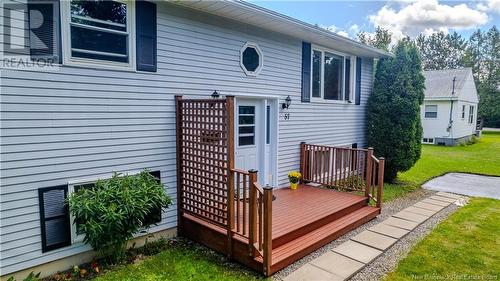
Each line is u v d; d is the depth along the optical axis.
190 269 3.66
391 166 8.37
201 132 4.22
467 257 4.00
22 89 3.21
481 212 5.95
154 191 3.86
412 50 8.21
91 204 3.37
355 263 3.85
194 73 4.74
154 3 4.21
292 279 3.46
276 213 4.93
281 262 3.65
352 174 6.30
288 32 6.02
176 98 4.47
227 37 5.16
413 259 3.95
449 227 5.11
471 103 20.23
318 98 7.27
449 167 10.97
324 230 4.62
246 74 5.52
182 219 4.64
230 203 3.88
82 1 3.63
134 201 3.56
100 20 3.78
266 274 3.48
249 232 3.63
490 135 26.62
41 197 3.40
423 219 5.53
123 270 3.63
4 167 3.14
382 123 8.41
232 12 4.79
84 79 3.64
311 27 5.79
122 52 4.00
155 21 4.23
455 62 36.72
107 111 3.86
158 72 4.31
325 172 6.68
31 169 3.32
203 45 4.83
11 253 3.25
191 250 4.21
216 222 4.11
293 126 6.67
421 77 8.27
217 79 5.07
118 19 3.95
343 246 4.38
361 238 4.66
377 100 8.59
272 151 6.29
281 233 4.09
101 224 3.32
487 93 28.47
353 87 8.34
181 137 4.51
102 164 3.86
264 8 4.84
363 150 6.03
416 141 8.40
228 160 3.86
